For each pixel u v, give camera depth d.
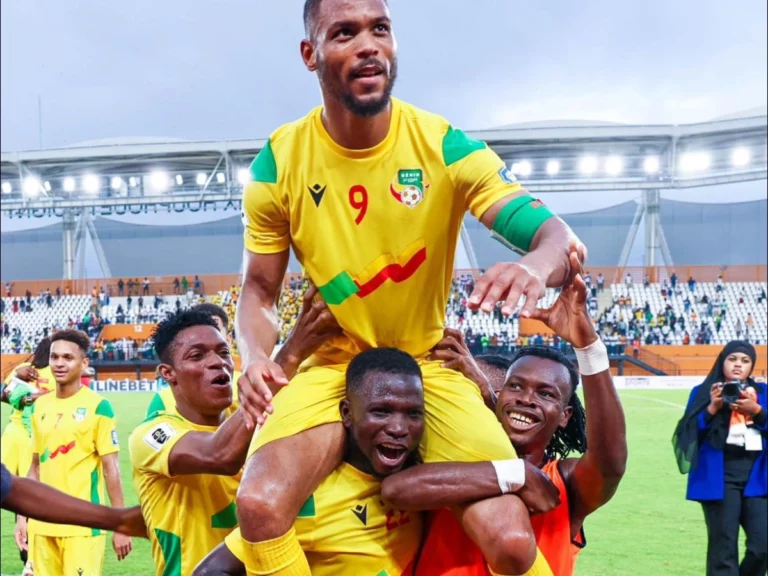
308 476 2.29
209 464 2.73
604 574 6.77
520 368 2.77
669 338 29.22
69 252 36.38
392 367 2.28
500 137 32.69
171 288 33.34
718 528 5.27
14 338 31.42
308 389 2.42
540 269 1.86
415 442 2.30
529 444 2.74
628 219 39.75
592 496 2.74
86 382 9.30
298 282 27.30
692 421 5.40
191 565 3.01
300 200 2.35
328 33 2.11
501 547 2.21
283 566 2.20
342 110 2.20
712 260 40.47
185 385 3.10
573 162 34.44
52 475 5.35
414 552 2.56
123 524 3.03
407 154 2.31
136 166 34.06
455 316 29.00
